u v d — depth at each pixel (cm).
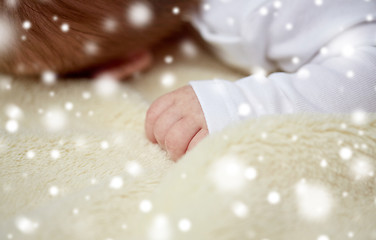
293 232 24
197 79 38
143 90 37
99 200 25
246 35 36
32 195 27
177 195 24
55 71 34
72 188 27
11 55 32
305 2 34
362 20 33
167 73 39
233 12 37
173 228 23
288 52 36
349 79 30
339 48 33
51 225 24
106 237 24
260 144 25
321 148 26
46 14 29
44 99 34
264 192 24
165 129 29
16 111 30
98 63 35
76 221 24
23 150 29
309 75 31
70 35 31
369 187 26
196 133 29
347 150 25
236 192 24
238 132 26
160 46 42
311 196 25
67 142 30
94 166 28
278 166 25
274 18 35
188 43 43
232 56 38
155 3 33
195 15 40
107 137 31
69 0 29
